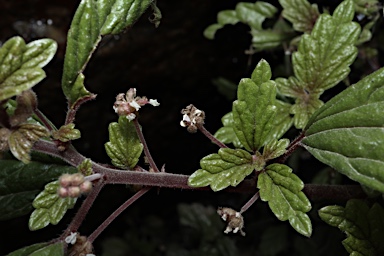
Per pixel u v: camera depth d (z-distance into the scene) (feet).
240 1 1.16
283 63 1.16
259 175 0.82
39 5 1.16
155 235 1.58
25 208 0.90
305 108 0.91
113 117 1.29
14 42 0.74
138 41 1.19
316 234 1.15
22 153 0.76
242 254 1.37
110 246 1.52
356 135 0.77
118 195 1.43
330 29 0.91
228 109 1.35
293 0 1.01
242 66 1.26
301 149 1.20
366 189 0.89
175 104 1.32
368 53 1.06
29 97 0.76
